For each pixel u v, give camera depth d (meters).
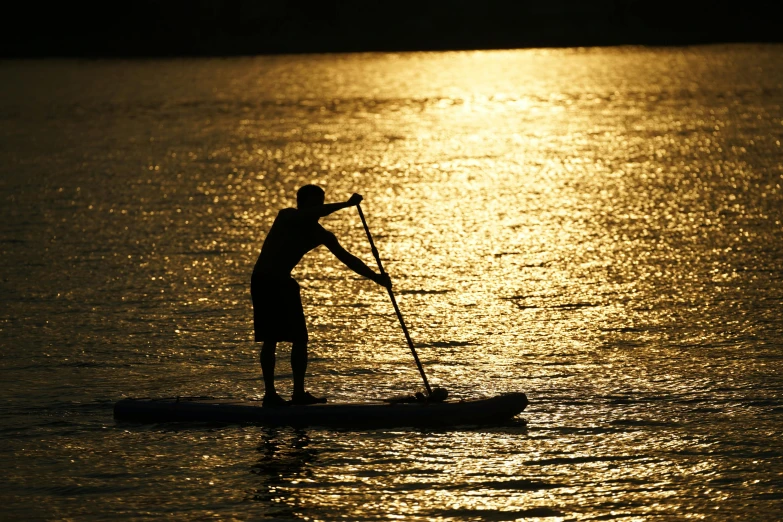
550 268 49.00
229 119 124.56
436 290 45.38
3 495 25.23
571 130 107.31
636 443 27.95
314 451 27.80
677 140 96.44
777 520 23.25
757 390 31.97
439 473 26.19
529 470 26.28
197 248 54.25
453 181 76.88
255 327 30.66
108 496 25.14
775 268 47.75
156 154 93.88
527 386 32.84
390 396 32.09
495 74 186.25
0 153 96.06
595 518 23.48
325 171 82.44
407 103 141.62
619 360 35.28
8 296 45.12
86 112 135.25
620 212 62.81
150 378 34.31
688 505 24.11
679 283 45.53
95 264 51.03
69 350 37.44
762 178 73.44
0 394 32.78
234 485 25.64
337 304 43.53
